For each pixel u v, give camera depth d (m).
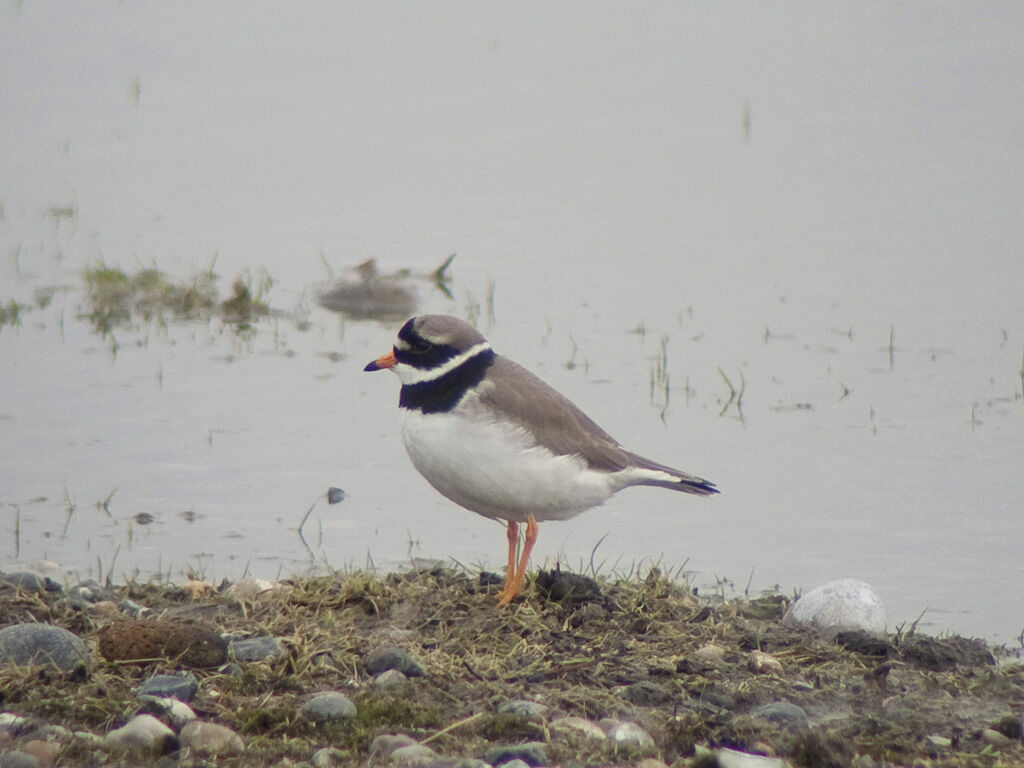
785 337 17.47
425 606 10.26
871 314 18.08
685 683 9.05
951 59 25.41
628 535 12.98
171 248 20.06
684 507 13.62
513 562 10.59
